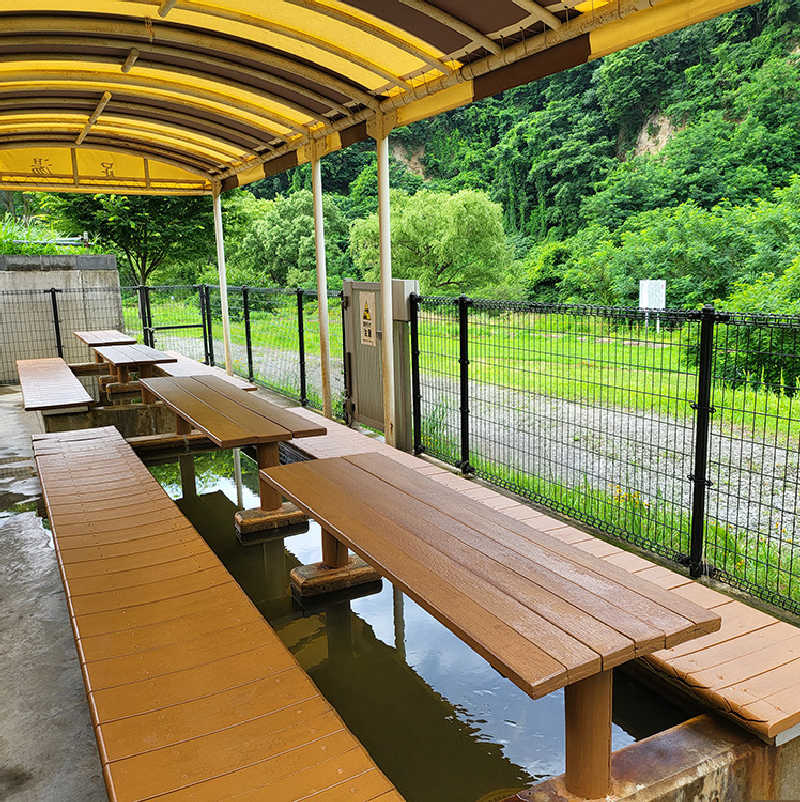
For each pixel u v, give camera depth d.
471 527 2.78
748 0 3.10
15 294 11.74
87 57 5.68
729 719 2.40
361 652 3.29
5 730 2.64
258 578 4.07
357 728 2.73
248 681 2.31
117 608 2.80
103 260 12.38
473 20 4.08
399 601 3.80
